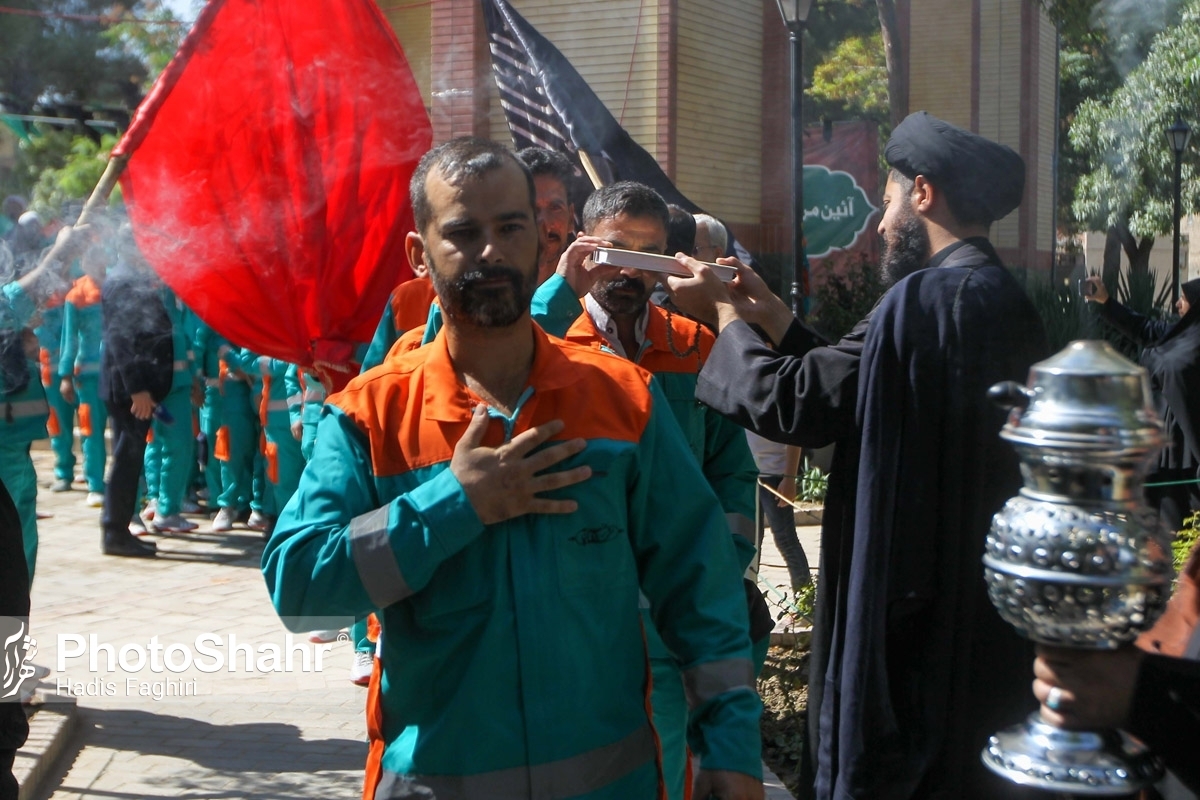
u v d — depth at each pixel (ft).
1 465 15.44
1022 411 4.74
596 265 9.14
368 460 6.39
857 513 7.54
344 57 16.37
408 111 16.69
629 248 9.96
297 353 16.71
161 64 15.39
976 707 7.49
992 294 7.63
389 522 5.94
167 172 15.70
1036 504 4.56
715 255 12.67
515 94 18.85
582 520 6.22
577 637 6.19
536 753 6.09
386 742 6.45
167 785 13.43
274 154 16.17
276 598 6.20
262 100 15.99
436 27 24.12
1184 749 4.77
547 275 10.99
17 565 10.26
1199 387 16.12
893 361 7.52
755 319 9.10
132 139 14.73
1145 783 4.53
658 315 10.50
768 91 25.38
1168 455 16.24
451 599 6.15
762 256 25.08
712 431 10.60
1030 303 7.91
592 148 18.11
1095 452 4.37
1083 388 4.48
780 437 8.17
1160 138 15.84
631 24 26.58
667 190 18.31
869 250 24.47
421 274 7.68
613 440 6.36
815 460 12.71
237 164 16.03
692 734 6.57
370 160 16.66
